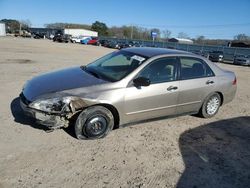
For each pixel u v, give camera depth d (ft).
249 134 17.84
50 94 13.62
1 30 211.41
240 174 12.88
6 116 16.71
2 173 11.12
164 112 17.07
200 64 18.83
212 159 14.02
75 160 12.57
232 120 20.34
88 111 14.10
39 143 13.76
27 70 34.78
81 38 181.88
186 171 12.66
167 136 16.19
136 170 12.32
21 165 11.78
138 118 15.98
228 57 116.37
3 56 48.88
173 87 16.78
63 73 16.84
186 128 17.76
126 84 14.99
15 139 13.93
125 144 14.58
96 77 15.70
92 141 14.53
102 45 168.66
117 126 15.65
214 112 20.29
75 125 14.12
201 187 11.59
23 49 71.72
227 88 20.25
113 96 14.43
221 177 12.47
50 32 257.96
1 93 21.74
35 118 13.55
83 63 49.08
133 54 17.30
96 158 12.93
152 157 13.57
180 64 17.49
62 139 14.37
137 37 318.24
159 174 12.21
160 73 16.47
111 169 12.17
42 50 74.69
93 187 10.84
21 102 14.64
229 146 15.72
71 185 10.82
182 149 14.75
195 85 18.04
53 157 12.63
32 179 10.93
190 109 18.62
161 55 16.74
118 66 16.65
